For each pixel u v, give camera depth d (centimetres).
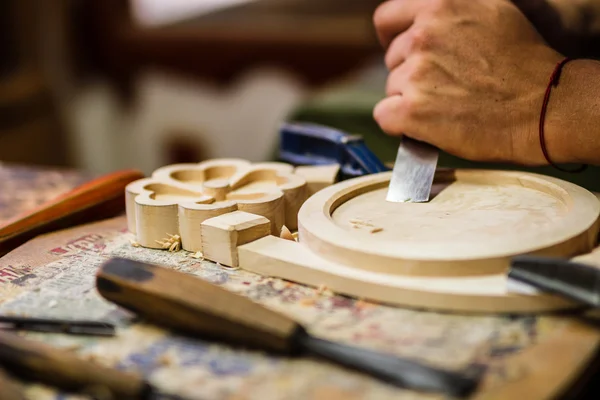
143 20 287
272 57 272
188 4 279
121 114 305
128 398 60
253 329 66
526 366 60
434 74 103
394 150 159
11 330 73
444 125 102
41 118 291
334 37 260
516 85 100
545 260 69
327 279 77
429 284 72
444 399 56
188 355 67
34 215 103
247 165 111
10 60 294
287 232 91
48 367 62
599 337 65
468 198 95
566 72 99
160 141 305
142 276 72
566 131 97
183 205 91
